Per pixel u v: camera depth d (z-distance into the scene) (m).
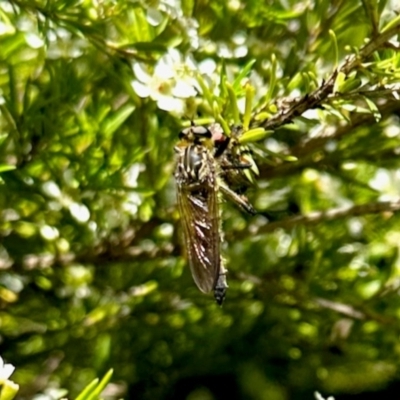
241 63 0.17
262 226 0.18
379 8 0.13
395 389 0.25
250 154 0.13
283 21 0.16
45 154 0.16
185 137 0.15
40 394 0.18
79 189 0.16
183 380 0.26
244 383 0.25
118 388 0.21
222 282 0.14
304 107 0.13
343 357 0.22
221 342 0.21
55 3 0.14
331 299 0.19
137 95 0.15
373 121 0.16
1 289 0.18
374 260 0.19
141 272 0.19
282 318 0.21
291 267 0.19
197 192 0.14
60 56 0.15
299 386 0.24
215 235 0.14
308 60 0.16
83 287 0.19
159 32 0.14
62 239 0.17
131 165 0.16
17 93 0.15
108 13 0.14
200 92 0.14
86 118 0.16
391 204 0.18
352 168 0.18
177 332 0.21
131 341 0.21
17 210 0.16
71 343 0.20
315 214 0.18
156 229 0.18
